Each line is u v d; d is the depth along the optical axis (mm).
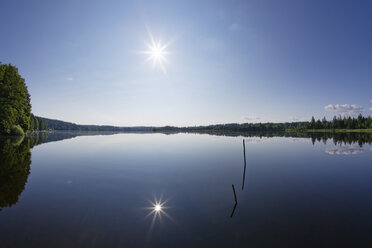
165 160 24703
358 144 45906
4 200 10953
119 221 8914
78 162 22656
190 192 13070
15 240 7188
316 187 14625
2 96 45031
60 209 10000
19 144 36062
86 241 7262
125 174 17562
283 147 40781
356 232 8266
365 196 12727
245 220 9211
